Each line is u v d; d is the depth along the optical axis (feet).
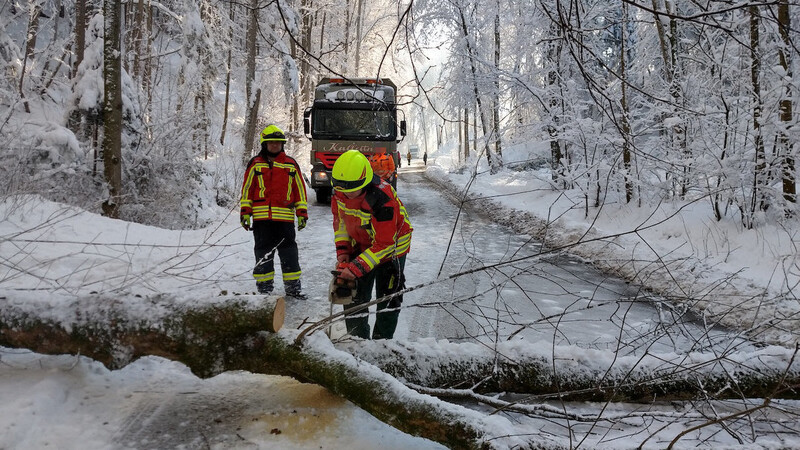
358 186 11.26
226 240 26.04
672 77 30.58
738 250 23.22
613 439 8.79
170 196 33.27
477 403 10.76
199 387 10.44
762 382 10.41
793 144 24.68
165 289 15.85
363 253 11.44
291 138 83.71
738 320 16.75
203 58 55.16
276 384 10.69
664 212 30.30
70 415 8.91
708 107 28.14
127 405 9.48
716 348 13.76
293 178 18.21
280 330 9.68
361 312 12.51
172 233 24.88
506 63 54.60
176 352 9.48
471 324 16.07
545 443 7.98
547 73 42.22
